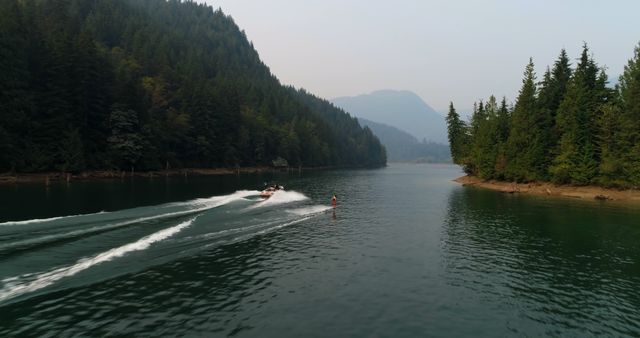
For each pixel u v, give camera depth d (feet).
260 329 43.57
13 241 70.54
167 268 62.95
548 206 155.02
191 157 339.16
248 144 420.77
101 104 247.91
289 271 64.95
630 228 107.76
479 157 277.85
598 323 48.11
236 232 90.07
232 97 418.10
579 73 208.23
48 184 185.37
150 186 197.67
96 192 159.12
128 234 79.30
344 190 219.82
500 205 157.69
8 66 198.39
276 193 173.88
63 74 224.74
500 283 61.77
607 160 189.26
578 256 78.28
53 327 41.96
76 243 70.69
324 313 48.52
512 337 43.86
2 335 39.83
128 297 51.03
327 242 86.63
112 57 350.43
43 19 298.15
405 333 43.83
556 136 222.48
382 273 65.36
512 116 268.41
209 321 45.19
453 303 53.21
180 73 398.42
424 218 122.11
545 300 55.16
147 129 271.49
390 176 407.85
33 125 207.51
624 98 197.88
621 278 65.16
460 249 82.89
